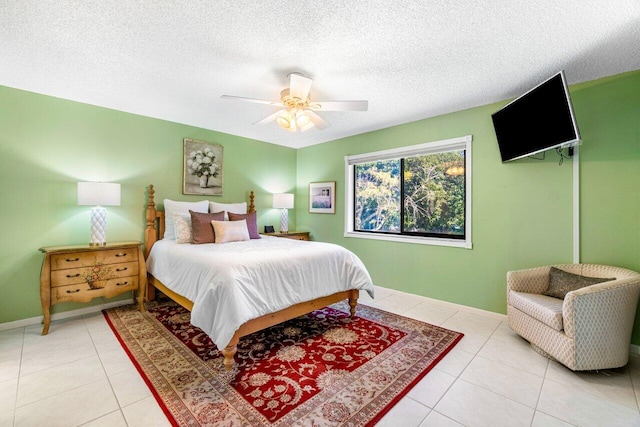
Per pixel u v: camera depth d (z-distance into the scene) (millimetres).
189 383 1804
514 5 1563
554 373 1953
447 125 3312
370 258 4086
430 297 3465
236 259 2244
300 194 5148
